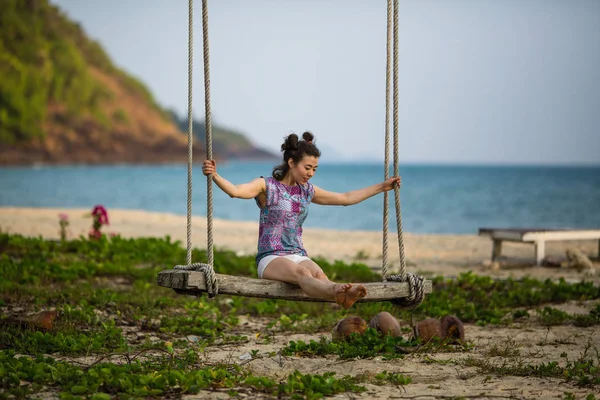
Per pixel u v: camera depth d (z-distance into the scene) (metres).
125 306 8.28
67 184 63.00
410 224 27.12
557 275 11.61
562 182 74.19
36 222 19.58
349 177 99.06
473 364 5.66
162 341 6.65
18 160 150.38
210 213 5.65
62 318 7.33
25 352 6.00
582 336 7.03
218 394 4.79
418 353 6.11
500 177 95.69
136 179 80.19
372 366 5.62
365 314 8.23
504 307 8.88
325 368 5.58
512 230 12.80
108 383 4.86
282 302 8.90
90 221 20.12
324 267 11.38
